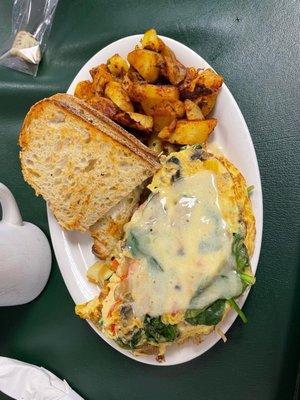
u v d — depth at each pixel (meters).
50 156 0.29
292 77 0.29
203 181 0.27
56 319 0.33
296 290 0.28
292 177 0.29
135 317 0.27
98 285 0.30
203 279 0.26
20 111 0.34
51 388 0.33
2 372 0.33
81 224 0.30
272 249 0.29
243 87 0.30
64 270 0.31
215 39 0.30
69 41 0.33
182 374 0.31
